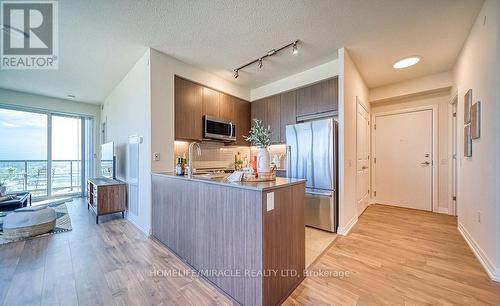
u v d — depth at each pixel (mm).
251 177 1757
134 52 2877
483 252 2018
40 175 4898
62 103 5082
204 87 3484
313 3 1951
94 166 5574
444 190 3877
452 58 3068
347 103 2939
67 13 2061
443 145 3883
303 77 3529
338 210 2877
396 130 4387
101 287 1669
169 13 2080
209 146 3926
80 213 3830
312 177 3035
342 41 2619
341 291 1624
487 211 1950
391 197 4441
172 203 2303
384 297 1548
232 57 3035
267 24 2273
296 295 1584
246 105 4340
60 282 1729
